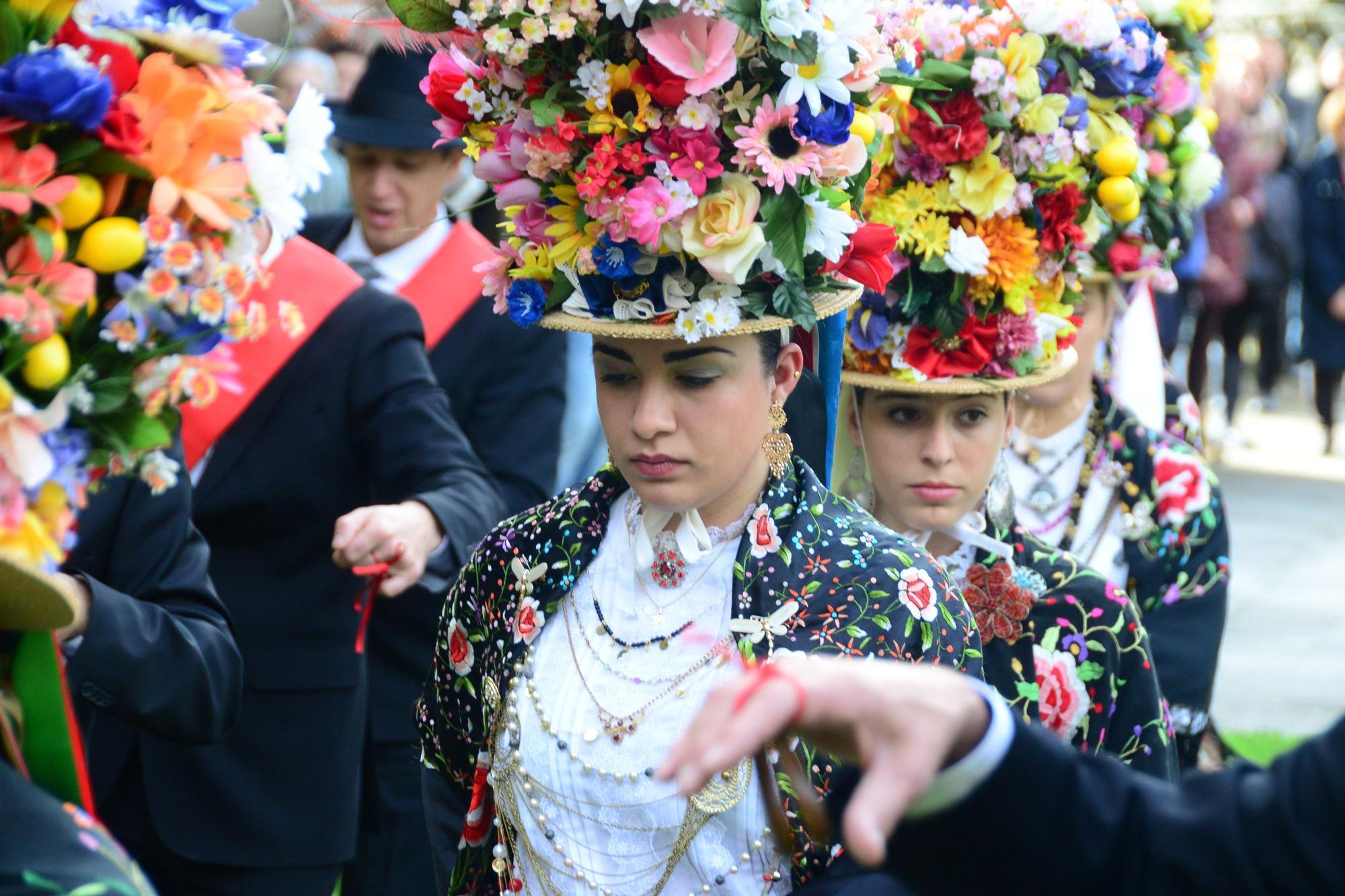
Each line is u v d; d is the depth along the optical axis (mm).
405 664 16000
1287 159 46844
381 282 17828
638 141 9375
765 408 9656
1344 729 5891
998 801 6039
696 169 9188
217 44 7809
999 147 12586
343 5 9961
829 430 11266
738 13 9031
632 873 9430
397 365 14305
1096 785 6172
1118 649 12477
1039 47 12609
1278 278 46469
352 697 13969
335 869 13703
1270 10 66375
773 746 8938
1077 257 13391
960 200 12273
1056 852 6078
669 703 9445
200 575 11055
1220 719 24359
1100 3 12906
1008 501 12875
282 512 13961
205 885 13164
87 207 7262
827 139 9352
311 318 14250
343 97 22156
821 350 11227
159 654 10234
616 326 9344
